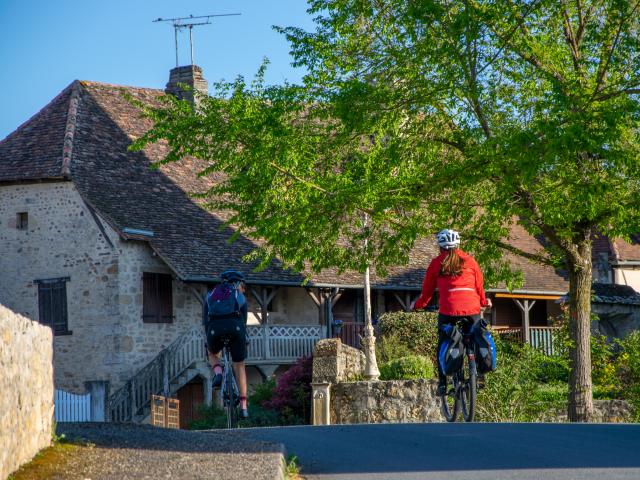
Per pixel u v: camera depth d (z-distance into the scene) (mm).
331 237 39000
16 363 14000
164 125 37906
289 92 36625
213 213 68125
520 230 82062
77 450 16094
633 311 77500
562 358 42125
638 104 32875
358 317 73000
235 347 25375
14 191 65438
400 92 36062
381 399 42406
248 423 48406
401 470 16516
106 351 61719
